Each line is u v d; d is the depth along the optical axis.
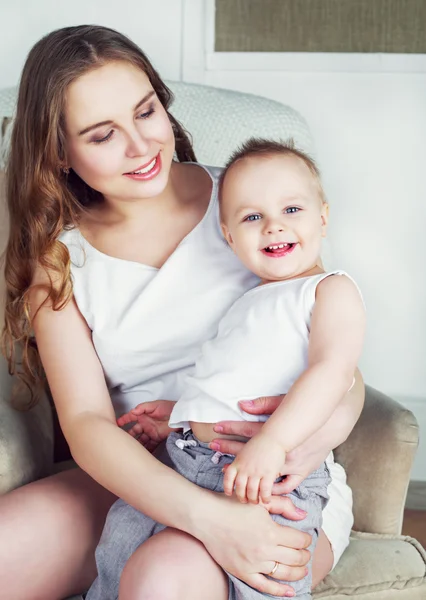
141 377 1.54
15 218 1.54
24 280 1.54
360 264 2.42
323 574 1.39
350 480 1.57
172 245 1.54
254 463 1.17
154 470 1.29
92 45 1.38
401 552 1.47
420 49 2.29
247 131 1.92
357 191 2.38
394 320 2.44
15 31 2.31
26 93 1.45
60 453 1.88
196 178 1.61
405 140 2.33
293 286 1.34
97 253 1.54
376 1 2.26
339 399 1.24
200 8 2.26
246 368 1.32
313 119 2.34
